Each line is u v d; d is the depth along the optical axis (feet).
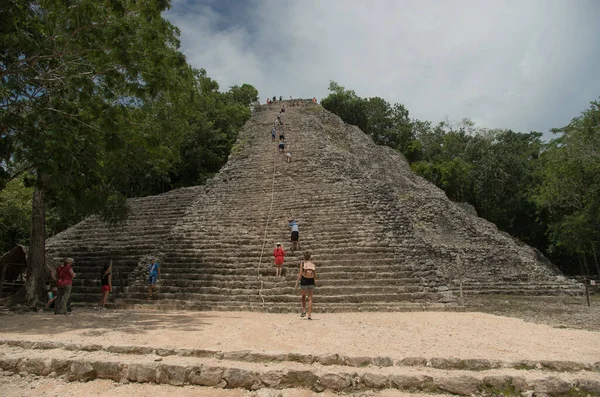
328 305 36.73
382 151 109.29
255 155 79.66
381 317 32.86
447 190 117.91
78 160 31.83
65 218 84.38
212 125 103.19
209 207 60.75
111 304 39.45
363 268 42.32
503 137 138.31
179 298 40.50
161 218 64.95
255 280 42.47
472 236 70.38
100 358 18.70
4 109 30.94
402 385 16.65
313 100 138.31
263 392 16.20
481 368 18.08
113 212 46.83
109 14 32.32
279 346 21.36
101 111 32.73
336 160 73.72
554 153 76.84
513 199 112.37
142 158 45.32
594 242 78.89
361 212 53.36
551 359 18.63
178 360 18.51
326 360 18.40
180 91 40.91
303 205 57.11
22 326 27.07
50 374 18.20
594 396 16.25
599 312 37.37
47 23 31.65
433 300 38.34
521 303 44.65
